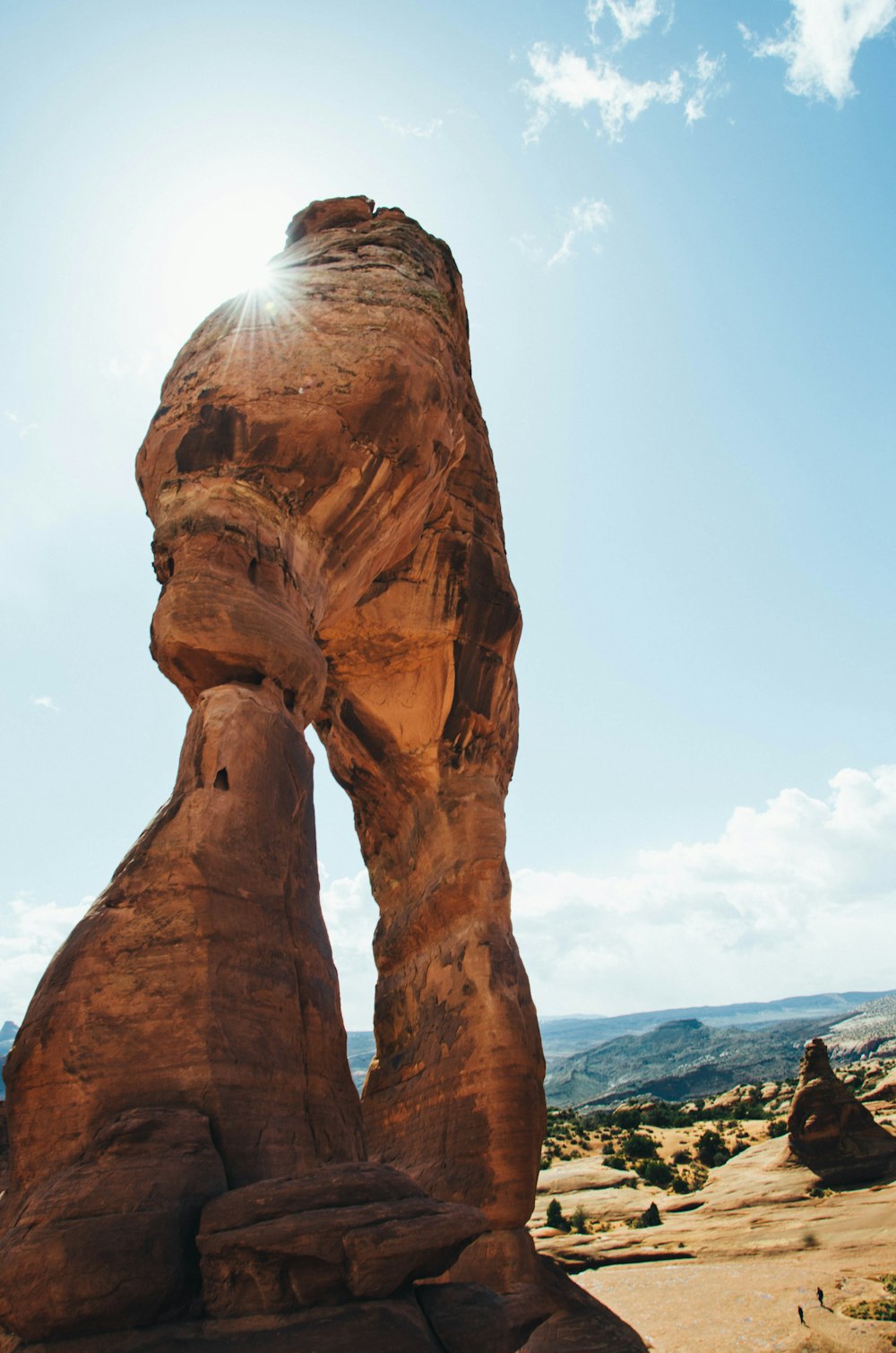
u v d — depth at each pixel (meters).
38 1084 6.64
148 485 10.88
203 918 7.46
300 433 10.93
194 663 9.20
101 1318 5.42
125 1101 6.59
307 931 8.31
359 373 11.62
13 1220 6.09
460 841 14.29
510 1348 6.55
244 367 11.22
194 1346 5.40
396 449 11.70
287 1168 6.89
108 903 7.45
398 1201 6.27
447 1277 11.05
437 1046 12.92
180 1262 5.77
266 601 9.67
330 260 14.46
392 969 14.70
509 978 13.00
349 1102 7.97
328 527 11.23
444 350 13.07
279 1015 7.57
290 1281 5.73
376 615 15.00
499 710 15.74
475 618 15.61
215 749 8.44
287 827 8.60
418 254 15.32
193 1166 6.23
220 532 9.87
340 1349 5.45
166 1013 6.98
